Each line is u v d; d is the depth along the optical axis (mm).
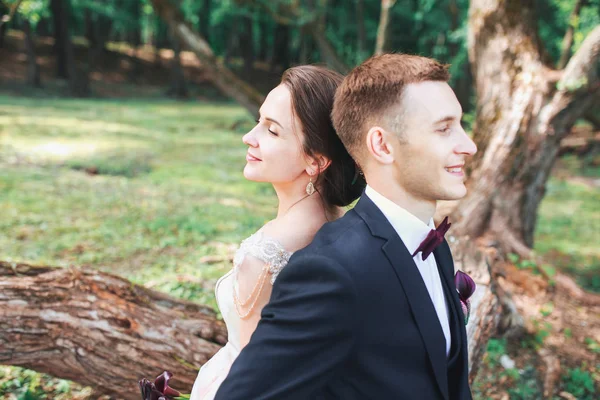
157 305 2885
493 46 6324
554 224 10719
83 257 6066
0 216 7445
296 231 1380
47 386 3322
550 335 4977
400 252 1146
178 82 34562
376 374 1111
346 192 1452
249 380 1052
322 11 12594
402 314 1125
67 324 2561
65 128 16625
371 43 25828
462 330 1323
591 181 15078
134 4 35969
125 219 7770
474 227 5965
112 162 12258
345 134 1218
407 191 1174
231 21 37719
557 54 19094
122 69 36312
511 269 5754
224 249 6598
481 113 6426
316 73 1374
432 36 23797
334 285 1056
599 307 5719
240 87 10117
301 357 1051
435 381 1159
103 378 2590
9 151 12406
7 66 30656
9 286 2551
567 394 4227
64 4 30250
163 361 2615
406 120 1115
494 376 4188
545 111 6086
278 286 1136
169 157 13570
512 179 6090
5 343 2488
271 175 1385
